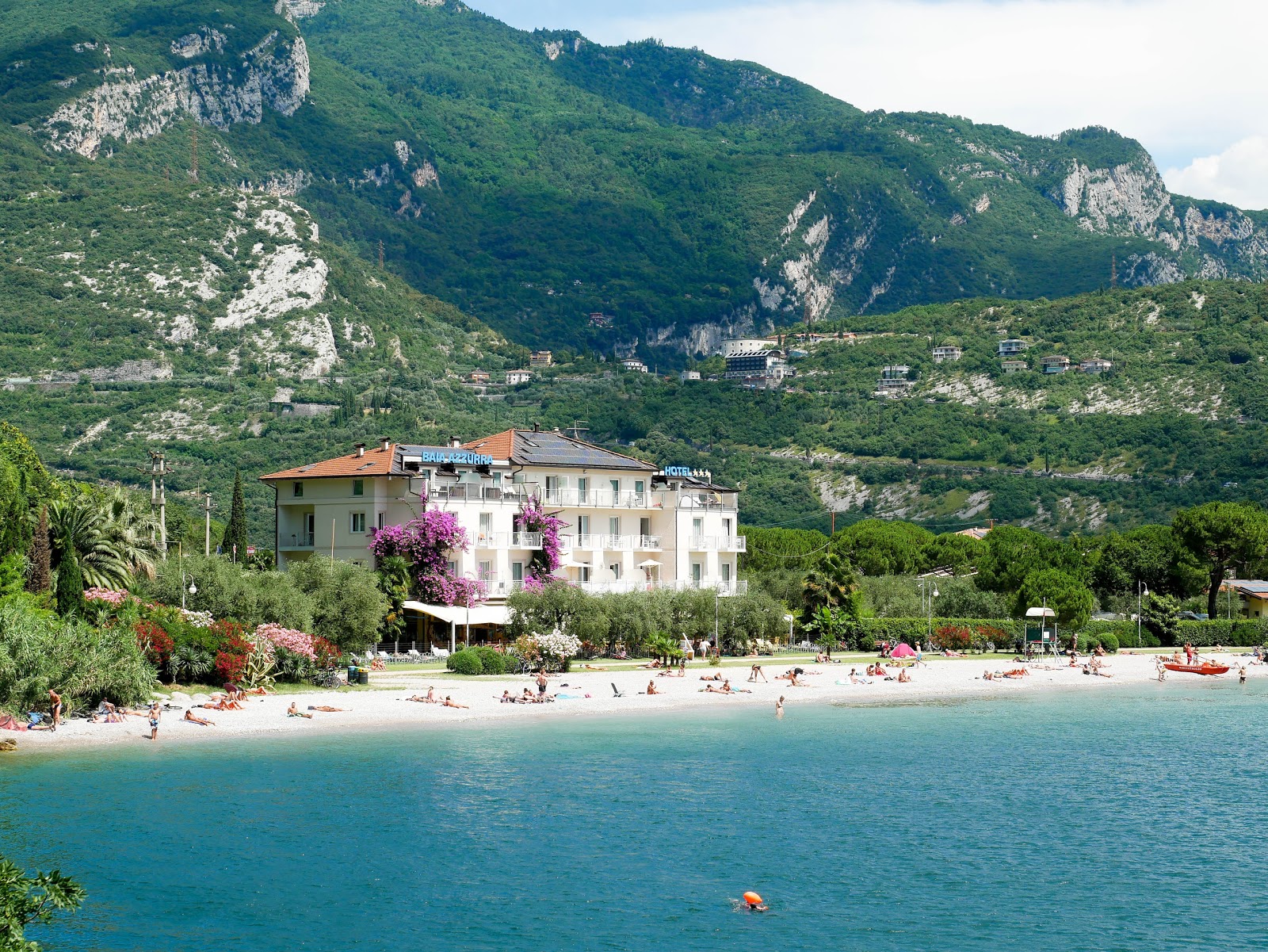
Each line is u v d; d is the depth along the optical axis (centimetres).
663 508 13225
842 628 13438
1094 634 14912
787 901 5106
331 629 10194
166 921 4775
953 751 8075
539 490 12438
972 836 6028
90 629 8019
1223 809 6581
